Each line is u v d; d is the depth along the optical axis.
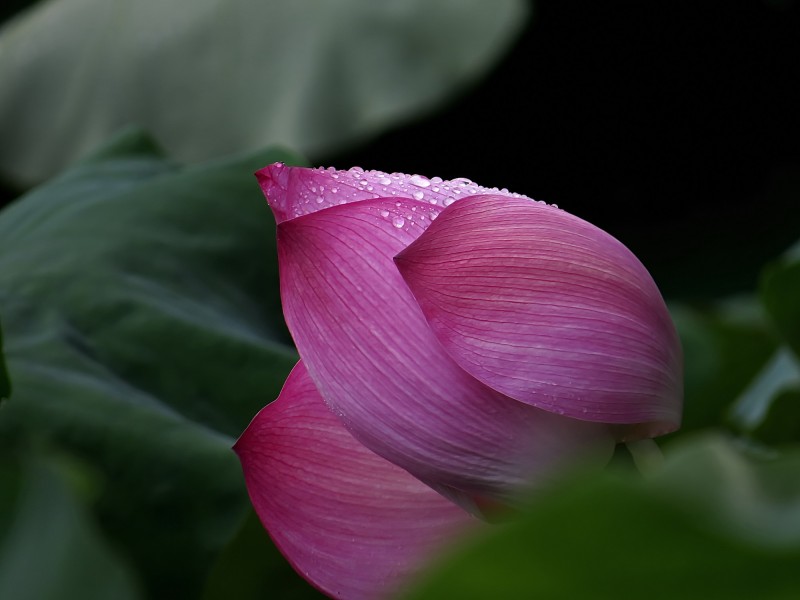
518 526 0.35
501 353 0.50
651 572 0.37
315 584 0.53
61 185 0.75
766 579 0.38
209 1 1.77
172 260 0.68
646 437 0.51
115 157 0.78
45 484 0.44
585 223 0.52
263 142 1.62
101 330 0.64
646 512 0.34
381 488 0.53
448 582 0.37
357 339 0.50
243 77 1.69
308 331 0.51
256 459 0.53
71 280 0.66
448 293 0.50
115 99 1.75
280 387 0.64
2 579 0.43
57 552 0.43
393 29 1.64
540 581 0.38
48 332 0.64
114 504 0.59
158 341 0.64
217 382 0.64
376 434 0.51
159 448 0.60
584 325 0.50
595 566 0.37
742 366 0.91
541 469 0.50
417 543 0.52
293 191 0.52
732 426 0.78
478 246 0.50
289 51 1.68
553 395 0.50
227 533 0.59
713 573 0.38
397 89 1.60
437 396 0.50
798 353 0.78
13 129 1.81
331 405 0.51
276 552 0.57
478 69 1.61
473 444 0.50
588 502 0.34
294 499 0.53
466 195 0.53
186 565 0.58
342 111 1.61
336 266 0.50
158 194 0.70
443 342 0.50
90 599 0.42
